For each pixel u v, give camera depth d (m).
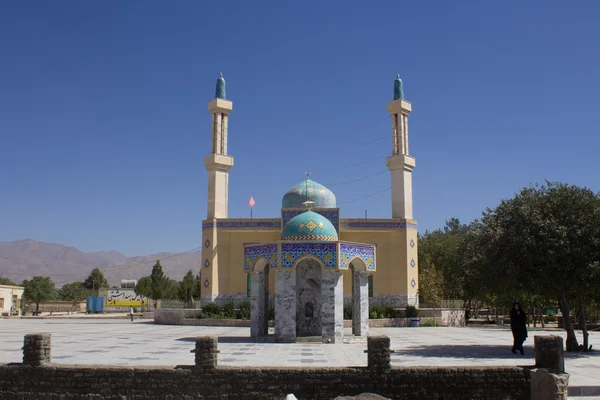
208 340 13.71
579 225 21.98
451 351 21.67
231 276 44.00
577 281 21.34
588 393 14.23
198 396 13.53
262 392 13.54
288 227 26.41
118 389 13.65
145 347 23.03
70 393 13.72
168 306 44.09
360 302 27.86
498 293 23.83
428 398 13.62
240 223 44.28
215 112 46.25
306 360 18.50
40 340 14.09
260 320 27.67
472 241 25.02
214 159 44.97
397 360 18.72
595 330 40.19
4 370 13.98
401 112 46.56
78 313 77.19
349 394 13.59
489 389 13.73
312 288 27.69
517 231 22.39
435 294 46.88
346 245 26.12
